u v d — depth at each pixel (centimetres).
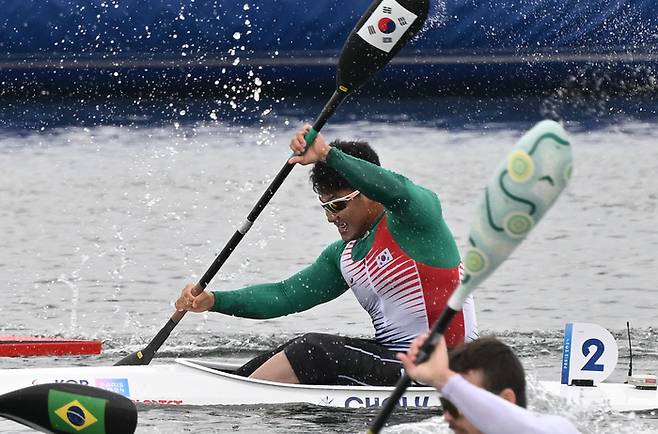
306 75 7050
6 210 4281
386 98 6894
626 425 2059
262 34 7062
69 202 4406
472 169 4869
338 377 2166
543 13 6962
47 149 5450
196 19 7044
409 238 2092
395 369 2148
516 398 1207
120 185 4684
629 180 4688
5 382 2197
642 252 3716
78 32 7044
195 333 2919
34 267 3569
